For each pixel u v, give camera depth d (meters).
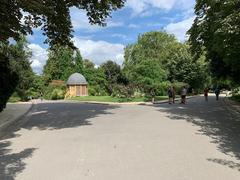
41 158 10.15
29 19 21.14
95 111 27.67
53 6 20.11
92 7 23.48
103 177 7.97
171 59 78.44
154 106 34.66
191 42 27.44
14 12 17.94
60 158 10.06
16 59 59.72
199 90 79.81
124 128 16.64
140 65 63.84
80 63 83.50
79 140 13.23
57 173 8.41
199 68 75.31
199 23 26.03
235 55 19.55
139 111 27.53
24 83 60.56
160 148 11.41
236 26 16.55
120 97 48.09
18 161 9.82
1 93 24.22
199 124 18.64
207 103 40.72
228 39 17.55
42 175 8.26
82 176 8.09
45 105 38.03
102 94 75.31
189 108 31.55
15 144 12.79
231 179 7.80
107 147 11.62
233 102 40.22
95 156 10.22
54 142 12.95
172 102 42.44
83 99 53.78
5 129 17.55
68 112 27.02
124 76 79.69
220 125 18.30
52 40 23.66
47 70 88.25
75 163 9.38
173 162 9.38
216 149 11.30
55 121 20.69
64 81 80.88
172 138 13.54
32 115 25.42
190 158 9.90
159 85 60.19
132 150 11.06
